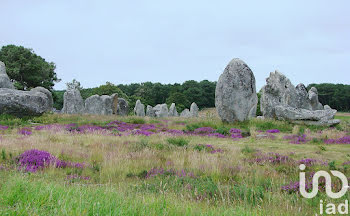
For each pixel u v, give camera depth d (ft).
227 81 76.02
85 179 26.20
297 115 78.79
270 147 45.55
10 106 77.61
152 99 384.68
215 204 18.81
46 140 44.14
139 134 59.52
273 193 22.00
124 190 20.38
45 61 215.92
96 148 38.73
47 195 14.20
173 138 50.65
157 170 29.60
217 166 29.53
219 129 63.52
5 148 35.17
